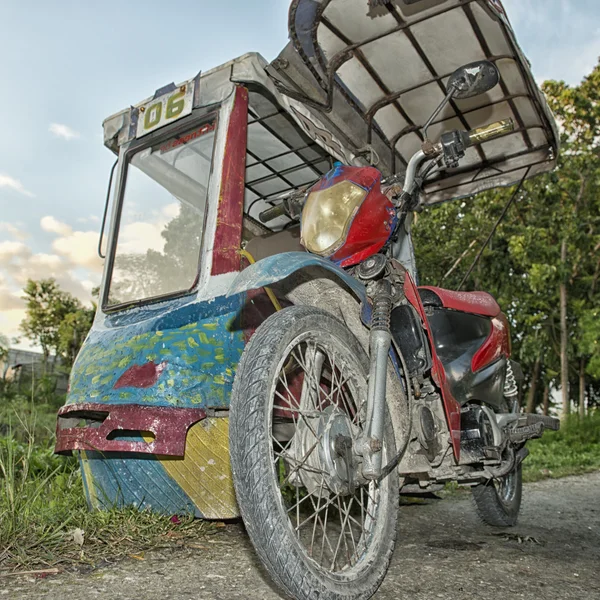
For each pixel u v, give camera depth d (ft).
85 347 10.17
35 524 8.88
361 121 13.64
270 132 13.37
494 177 16.58
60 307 104.73
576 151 59.21
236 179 10.35
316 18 10.61
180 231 10.66
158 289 10.59
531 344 62.39
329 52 12.00
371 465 6.33
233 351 9.38
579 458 30.71
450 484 17.52
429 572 8.13
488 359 10.21
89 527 9.05
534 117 14.38
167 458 9.13
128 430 8.78
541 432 11.03
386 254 8.04
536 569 8.54
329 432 6.43
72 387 9.70
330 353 6.98
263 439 5.69
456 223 58.49
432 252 57.62
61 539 8.46
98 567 7.73
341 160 12.12
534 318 61.05
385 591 7.14
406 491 9.71
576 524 12.53
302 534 9.77
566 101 59.16
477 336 10.27
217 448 9.12
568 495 17.12
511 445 10.18
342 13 11.19
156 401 8.61
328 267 6.72
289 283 7.77
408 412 7.45
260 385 5.85
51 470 12.85
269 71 10.67
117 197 11.75
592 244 59.47
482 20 11.41
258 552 5.58
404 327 7.95
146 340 9.21
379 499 7.07
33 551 7.99
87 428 8.80
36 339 103.71
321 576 5.79
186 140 11.10
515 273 61.00
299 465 6.22
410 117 14.47
